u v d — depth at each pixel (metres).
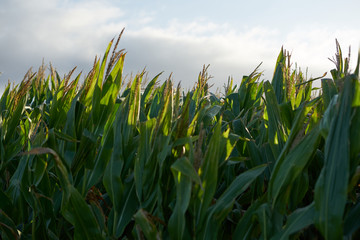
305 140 0.99
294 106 1.66
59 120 1.58
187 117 1.17
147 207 1.18
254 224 1.07
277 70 1.88
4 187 1.85
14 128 1.72
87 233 1.14
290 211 1.12
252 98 2.32
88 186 1.32
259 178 1.33
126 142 1.30
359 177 0.90
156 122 1.24
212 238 1.02
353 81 0.83
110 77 1.41
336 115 0.84
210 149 1.03
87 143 1.35
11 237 1.39
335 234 0.79
